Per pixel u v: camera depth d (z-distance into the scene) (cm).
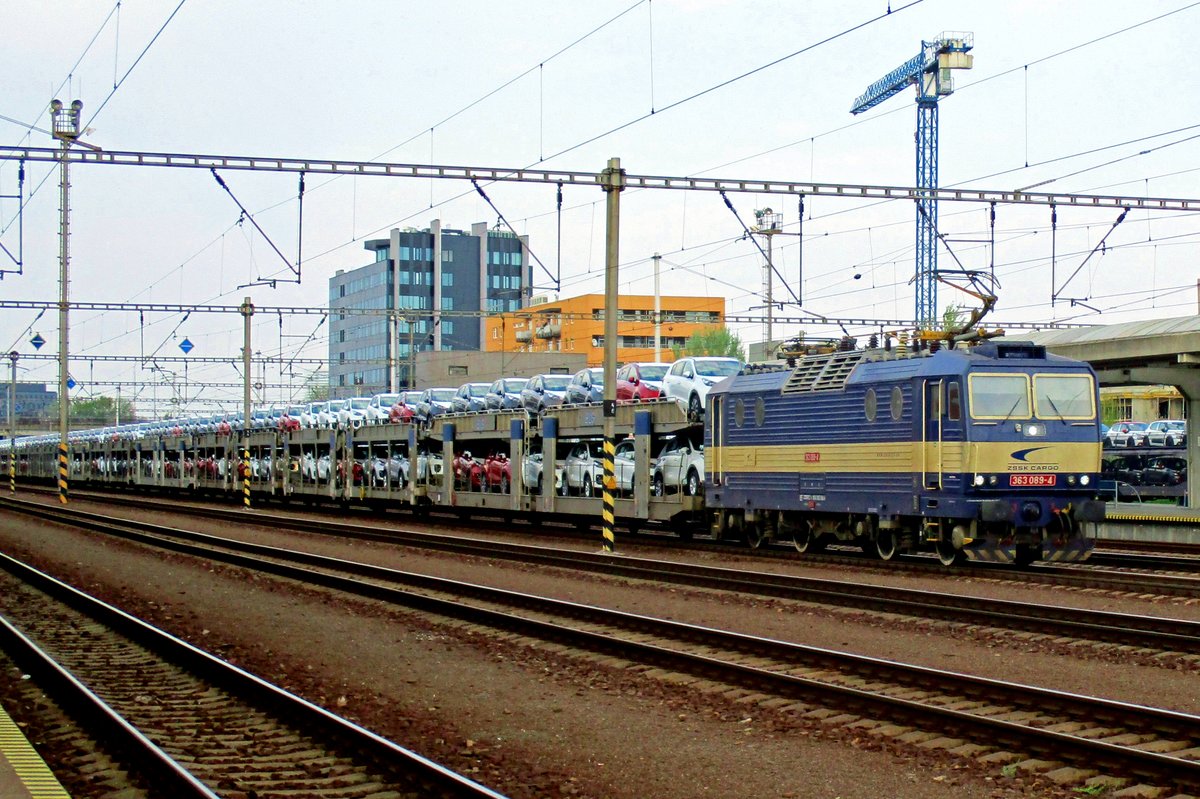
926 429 2494
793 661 1514
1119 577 2161
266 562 2795
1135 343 3706
